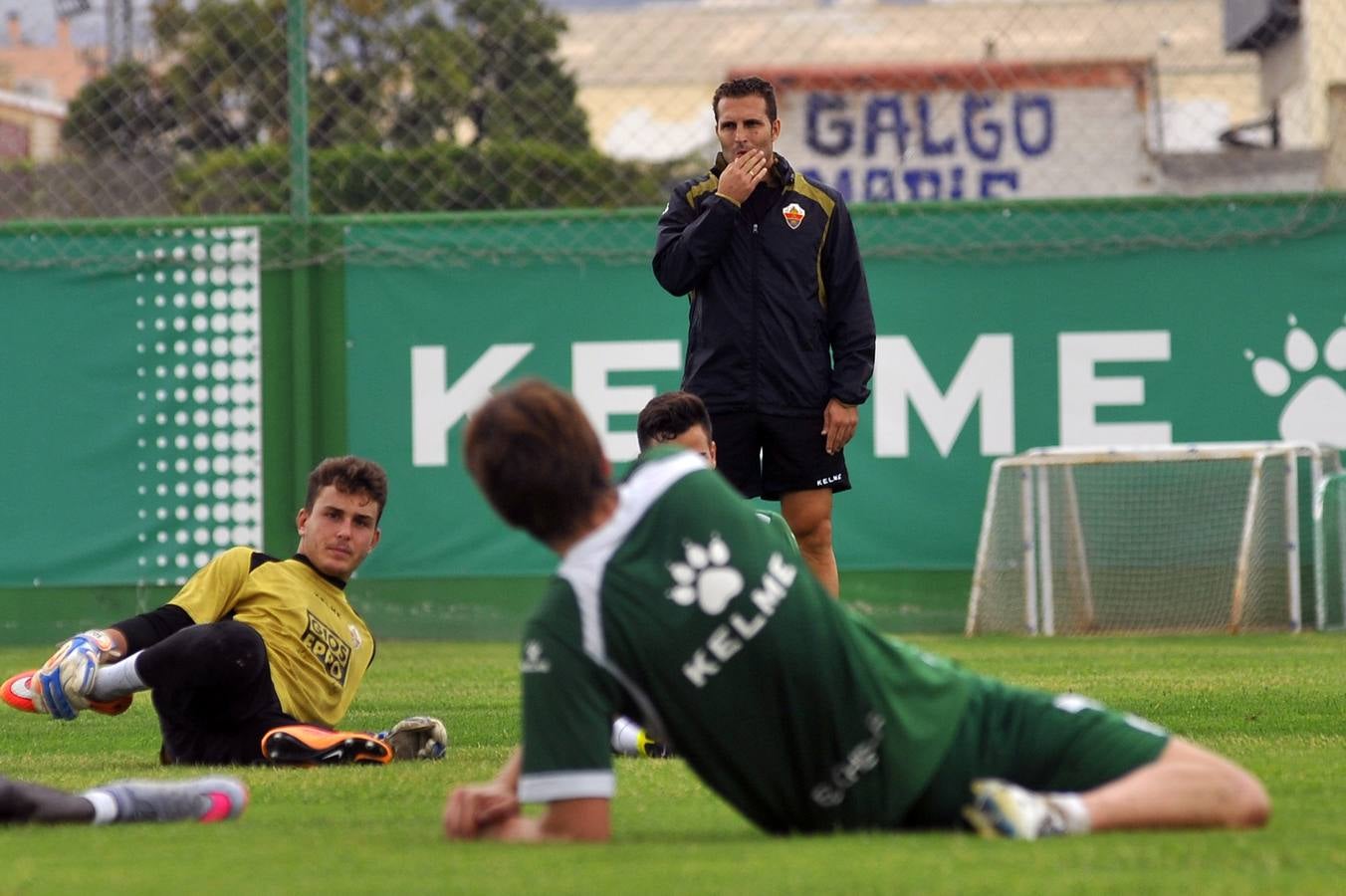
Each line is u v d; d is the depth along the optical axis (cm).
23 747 1647
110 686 1362
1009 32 5312
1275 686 2023
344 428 3225
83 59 4406
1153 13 5656
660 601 805
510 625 3194
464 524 3206
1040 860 765
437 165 3688
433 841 877
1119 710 1728
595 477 816
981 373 3209
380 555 3206
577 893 707
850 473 3216
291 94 3222
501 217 3234
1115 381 3206
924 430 3209
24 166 3853
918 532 3206
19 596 3192
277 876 768
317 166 3591
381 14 3853
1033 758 854
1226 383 3203
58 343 3209
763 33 5750
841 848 801
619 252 3228
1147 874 734
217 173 3847
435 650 2995
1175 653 2667
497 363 3228
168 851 851
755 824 866
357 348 3225
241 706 1386
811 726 817
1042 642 2977
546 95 3922
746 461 1831
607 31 5350
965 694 861
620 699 823
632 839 881
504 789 890
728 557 812
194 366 3212
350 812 1041
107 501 3203
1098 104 5544
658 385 3225
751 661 808
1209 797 841
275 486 3209
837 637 822
